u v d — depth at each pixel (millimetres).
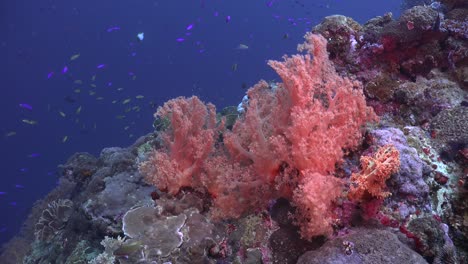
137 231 4160
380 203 3350
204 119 4844
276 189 3807
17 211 30141
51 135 44875
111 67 58156
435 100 4980
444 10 6336
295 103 3865
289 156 3711
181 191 4531
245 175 3912
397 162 3164
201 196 4527
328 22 5852
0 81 52562
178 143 4504
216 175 4195
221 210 4113
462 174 3910
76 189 9484
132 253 3887
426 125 4789
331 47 5777
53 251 8039
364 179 3174
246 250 3791
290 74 3895
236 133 4598
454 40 5453
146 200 6570
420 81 5379
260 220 3908
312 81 3857
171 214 4328
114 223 6555
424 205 3594
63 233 7945
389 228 3398
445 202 3814
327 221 3100
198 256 3879
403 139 3951
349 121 3721
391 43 5480
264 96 4895
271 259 3607
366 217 3361
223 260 3938
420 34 5359
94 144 43000
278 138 3645
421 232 3348
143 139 9141
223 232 4152
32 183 36875
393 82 5430
